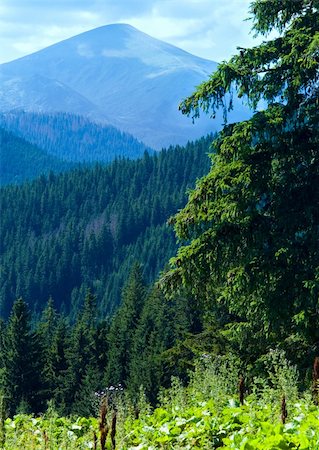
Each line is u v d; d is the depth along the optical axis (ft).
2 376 232.73
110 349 251.80
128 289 321.11
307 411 28.09
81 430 34.22
